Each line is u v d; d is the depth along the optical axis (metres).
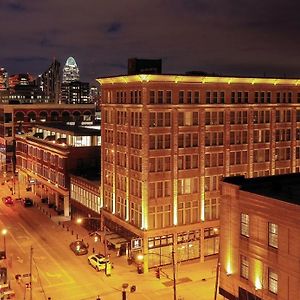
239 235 45.44
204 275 64.56
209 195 71.25
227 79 72.31
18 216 96.50
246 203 44.31
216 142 72.25
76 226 89.00
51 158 104.00
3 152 151.38
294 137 81.75
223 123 72.88
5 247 72.88
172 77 67.12
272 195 43.97
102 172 78.81
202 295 57.66
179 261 68.50
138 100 67.38
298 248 38.66
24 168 127.94
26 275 63.19
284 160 80.81
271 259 41.62
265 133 78.06
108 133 76.81
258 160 77.50
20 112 151.38
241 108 74.56
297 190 46.22
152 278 63.56
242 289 45.22
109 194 77.31
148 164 66.19
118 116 73.38
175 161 68.00
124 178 72.19
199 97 70.19
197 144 70.25
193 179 69.94
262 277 42.75
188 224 69.12
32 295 57.56
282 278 40.50
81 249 72.38
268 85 77.62
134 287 58.72
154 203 66.75
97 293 58.47
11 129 150.25
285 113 80.44
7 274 63.88
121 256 71.81
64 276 63.97
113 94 74.56
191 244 69.62
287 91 80.25
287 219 39.59
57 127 122.25
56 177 100.81
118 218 73.19
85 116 163.00
